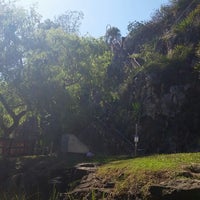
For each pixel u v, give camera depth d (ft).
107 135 120.06
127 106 139.23
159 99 127.34
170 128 122.93
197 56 123.03
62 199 45.75
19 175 60.80
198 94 120.88
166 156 49.73
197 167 38.58
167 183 35.17
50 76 82.48
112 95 100.32
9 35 80.59
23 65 82.02
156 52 152.25
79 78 88.69
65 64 86.38
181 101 122.52
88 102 91.91
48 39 84.64
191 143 115.75
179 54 131.44
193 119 119.34
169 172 36.88
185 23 143.02
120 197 38.34
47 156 80.07
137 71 145.07
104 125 124.47
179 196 32.99
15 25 81.10
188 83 122.93
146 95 131.95
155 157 50.47
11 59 80.74
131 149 117.39
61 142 89.10
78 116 88.07
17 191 55.16
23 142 89.71
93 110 94.38
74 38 87.97
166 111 124.67
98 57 93.35
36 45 82.69
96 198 40.65
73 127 89.30
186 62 127.13
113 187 41.06
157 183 35.86
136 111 130.93
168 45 146.92
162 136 123.44
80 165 54.85
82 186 46.11
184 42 138.00
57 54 85.15
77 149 90.43
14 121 86.02
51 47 84.38
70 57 87.20
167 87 126.82
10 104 85.71
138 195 36.37
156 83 129.59
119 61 179.01
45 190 53.78
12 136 92.94
